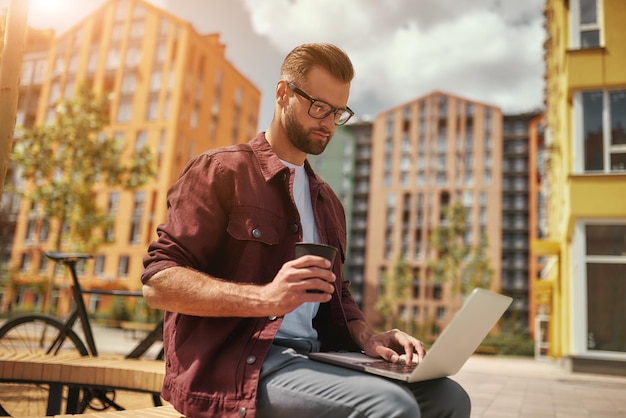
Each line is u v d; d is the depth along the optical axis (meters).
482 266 50.19
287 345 1.62
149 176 22.95
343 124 1.83
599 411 6.67
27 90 49.38
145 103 45.25
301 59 1.75
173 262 1.50
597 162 14.30
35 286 39.31
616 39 14.41
